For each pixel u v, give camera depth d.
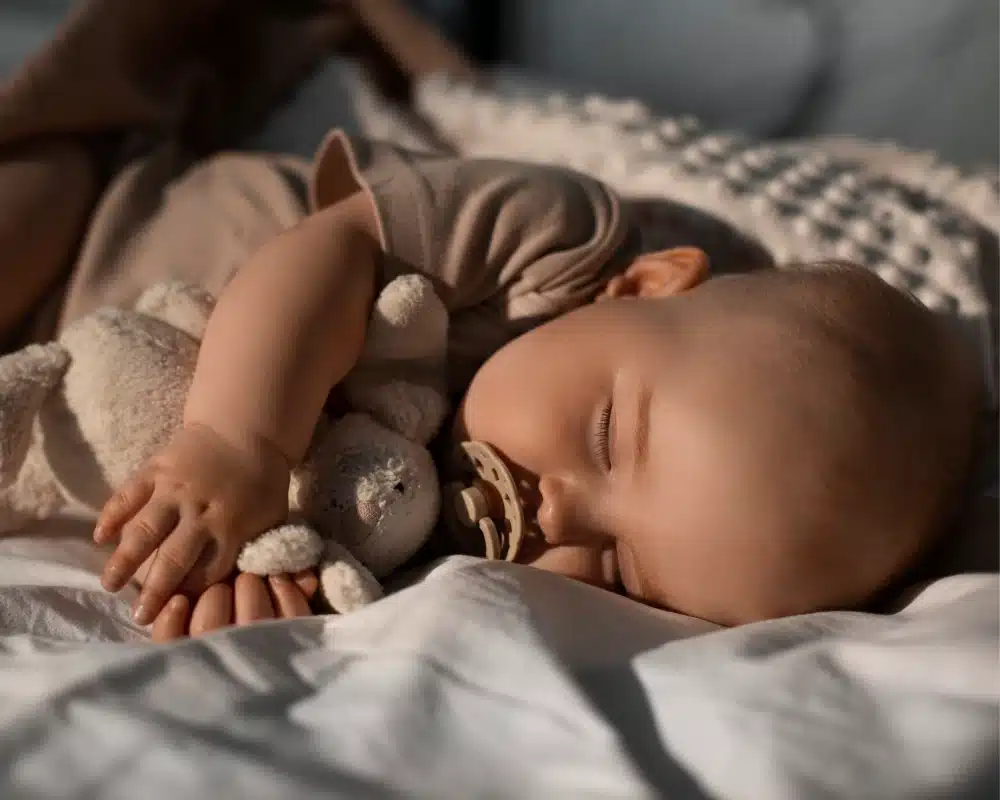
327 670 0.51
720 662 0.53
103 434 0.67
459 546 0.74
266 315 0.67
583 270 0.82
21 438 0.67
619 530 0.69
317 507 0.67
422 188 0.78
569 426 0.70
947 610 0.62
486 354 0.82
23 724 0.43
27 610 0.59
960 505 0.79
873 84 1.68
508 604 0.55
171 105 1.14
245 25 1.29
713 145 1.07
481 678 0.49
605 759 0.44
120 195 0.98
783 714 0.48
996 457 0.88
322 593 0.61
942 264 0.92
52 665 0.49
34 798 0.40
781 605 0.68
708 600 0.68
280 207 0.96
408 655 0.50
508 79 1.54
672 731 0.48
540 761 0.45
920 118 1.64
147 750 0.43
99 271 0.93
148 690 0.46
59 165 0.98
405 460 0.69
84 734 0.43
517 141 1.20
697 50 1.80
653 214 0.99
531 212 0.81
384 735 0.45
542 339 0.74
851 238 0.94
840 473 0.66
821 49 1.71
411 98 1.48
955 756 0.46
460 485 0.73
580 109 1.21
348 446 0.69
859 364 0.69
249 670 0.49
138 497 0.61
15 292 0.91
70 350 0.70
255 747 0.44
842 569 0.67
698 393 0.67
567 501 0.69
